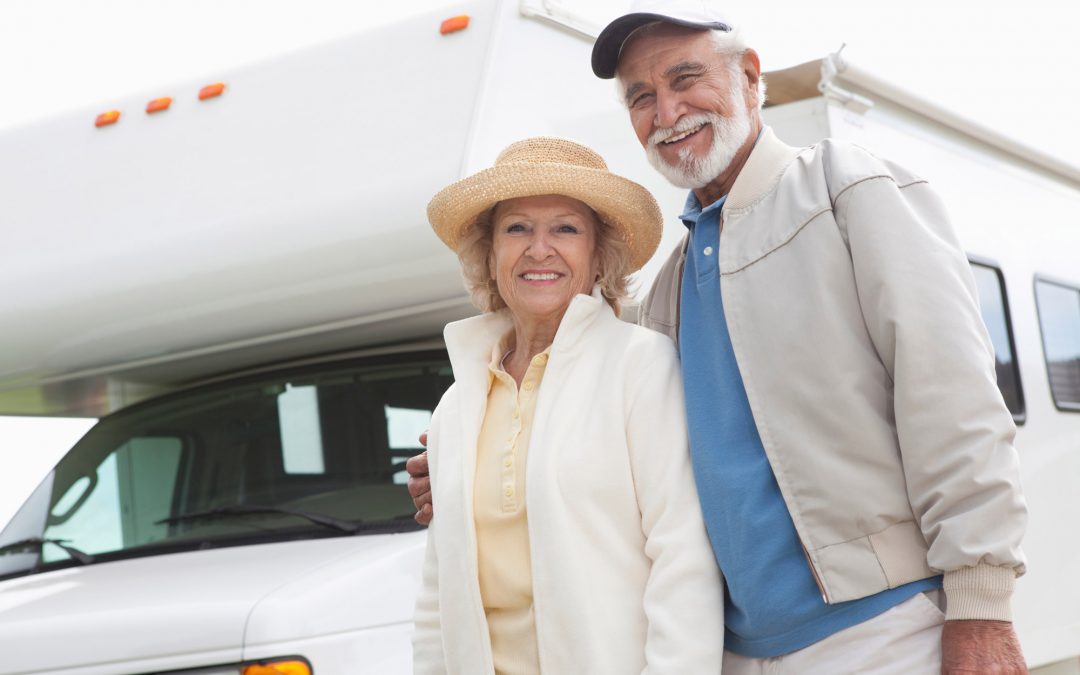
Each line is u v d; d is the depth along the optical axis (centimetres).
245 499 391
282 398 409
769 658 221
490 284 272
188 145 384
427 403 384
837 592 209
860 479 211
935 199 224
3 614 317
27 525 418
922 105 440
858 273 217
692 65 245
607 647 219
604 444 230
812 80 407
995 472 199
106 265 376
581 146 262
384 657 302
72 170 402
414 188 331
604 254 263
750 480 220
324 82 370
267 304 357
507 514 235
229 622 286
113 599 312
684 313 245
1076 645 459
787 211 229
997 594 197
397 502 364
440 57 352
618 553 226
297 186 354
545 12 359
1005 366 457
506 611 237
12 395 454
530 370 248
